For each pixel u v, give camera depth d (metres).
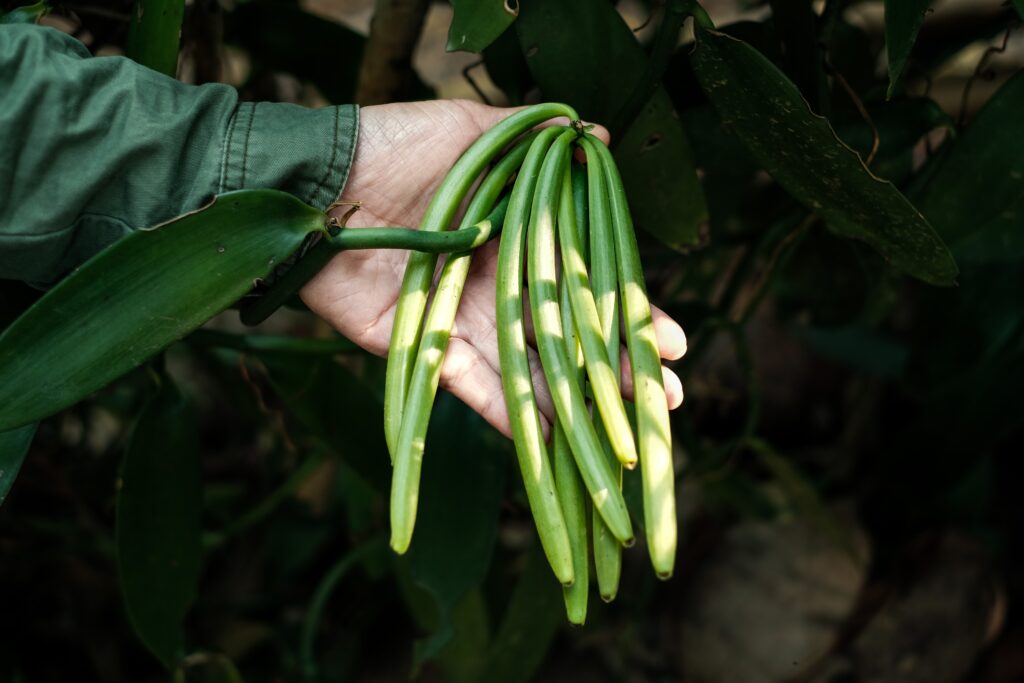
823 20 0.66
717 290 1.07
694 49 0.62
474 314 0.64
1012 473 1.07
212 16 0.74
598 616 0.94
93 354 0.57
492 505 0.73
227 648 0.96
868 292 0.84
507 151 0.64
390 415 0.58
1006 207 0.66
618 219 0.59
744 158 0.75
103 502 0.88
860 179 0.61
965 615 0.92
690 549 1.00
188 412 0.70
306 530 0.98
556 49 0.65
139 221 0.61
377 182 0.64
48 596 0.92
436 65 1.40
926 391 0.90
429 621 0.82
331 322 0.66
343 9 1.49
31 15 0.64
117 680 0.95
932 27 1.04
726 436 1.12
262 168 0.61
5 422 0.56
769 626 0.94
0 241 0.59
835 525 0.88
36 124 0.58
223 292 0.58
